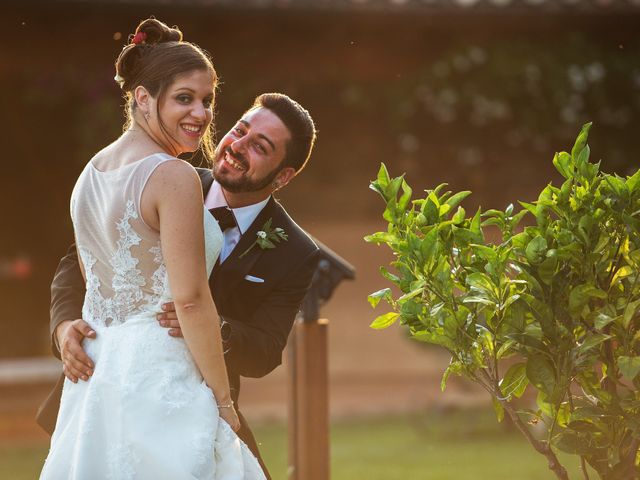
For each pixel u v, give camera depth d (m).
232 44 17.38
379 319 4.73
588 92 17.73
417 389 18.75
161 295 4.46
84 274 5.08
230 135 5.42
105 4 15.60
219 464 4.46
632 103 17.81
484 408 15.77
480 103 17.78
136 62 4.58
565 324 4.48
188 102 4.54
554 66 17.59
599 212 4.55
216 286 5.42
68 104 19.19
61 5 15.62
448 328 4.52
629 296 4.54
